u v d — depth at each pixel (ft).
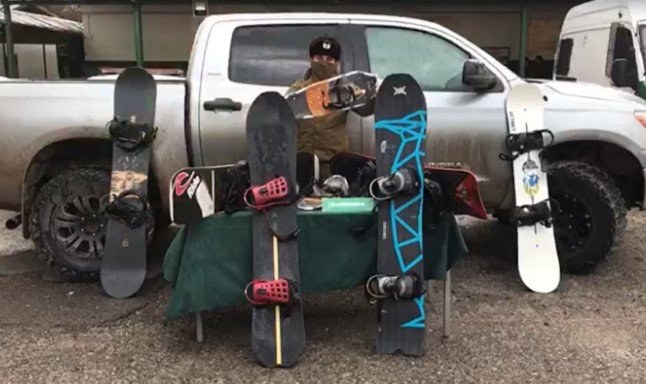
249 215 9.93
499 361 9.86
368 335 10.85
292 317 9.77
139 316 11.71
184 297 9.85
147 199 12.95
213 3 34.30
